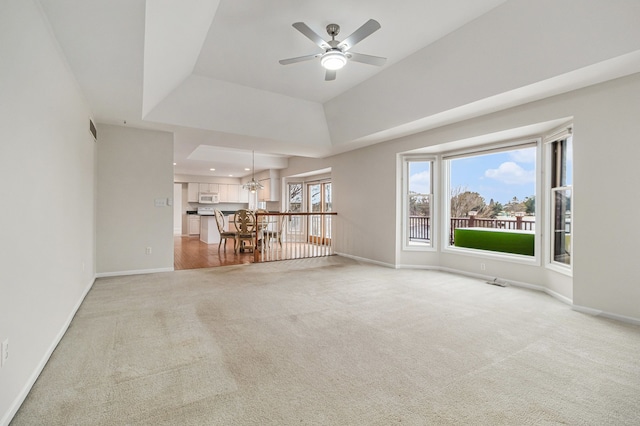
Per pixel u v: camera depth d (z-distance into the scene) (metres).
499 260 4.45
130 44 2.29
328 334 2.60
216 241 8.95
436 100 3.83
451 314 3.09
